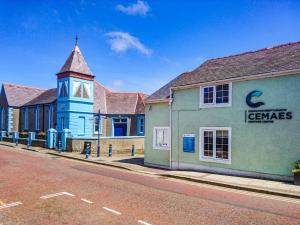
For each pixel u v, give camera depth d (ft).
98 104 97.25
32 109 113.29
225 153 45.09
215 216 24.36
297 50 44.80
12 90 127.13
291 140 38.01
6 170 45.62
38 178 39.68
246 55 54.03
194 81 50.67
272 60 44.80
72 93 87.40
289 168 38.09
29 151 78.33
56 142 82.17
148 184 37.65
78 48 94.12
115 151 79.20
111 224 22.07
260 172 40.81
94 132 92.73
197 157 48.93
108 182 38.24
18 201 28.12
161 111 56.24
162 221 22.94
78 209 25.75
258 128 41.24
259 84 41.42
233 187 35.94
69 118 86.22
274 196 31.73
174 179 42.22
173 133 53.01
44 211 25.08
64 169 48.83
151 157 56.95
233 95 44.32
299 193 31.50
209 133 47.47
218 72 50.08
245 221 23.21
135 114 96.48
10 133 110.93
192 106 50.14
